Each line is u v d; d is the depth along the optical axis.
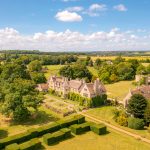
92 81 159.75
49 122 77.25
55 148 58.22
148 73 183.38
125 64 180.00
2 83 102.94
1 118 80.75
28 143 57.47
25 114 76.56
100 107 97.88
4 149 57.28
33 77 144.50
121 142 62.41
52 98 114.44
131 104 77.50
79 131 67.94
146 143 62.00
